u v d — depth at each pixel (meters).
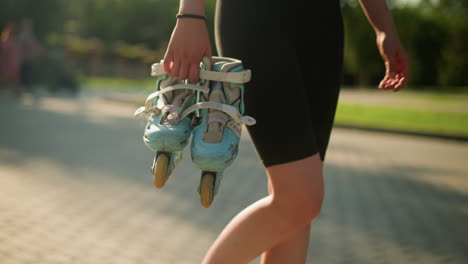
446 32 55.06
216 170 1.51
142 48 74.69
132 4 76.25
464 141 12.87
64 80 21.05
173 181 6.12
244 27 1.74
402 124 14.87
